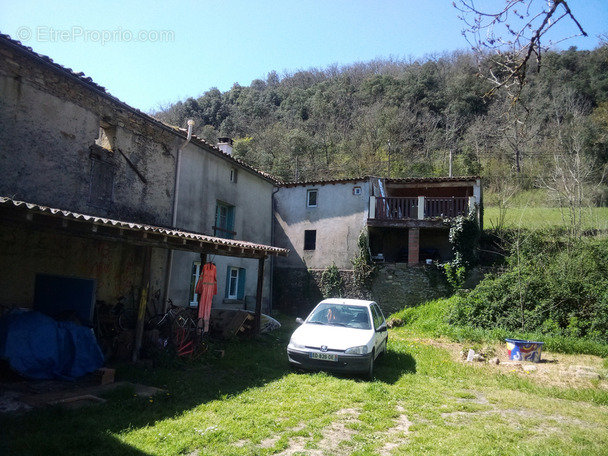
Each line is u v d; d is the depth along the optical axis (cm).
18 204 487
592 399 685
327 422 494
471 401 646
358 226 1917
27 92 795
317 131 4484
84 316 791
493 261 1853
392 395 635
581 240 1584
